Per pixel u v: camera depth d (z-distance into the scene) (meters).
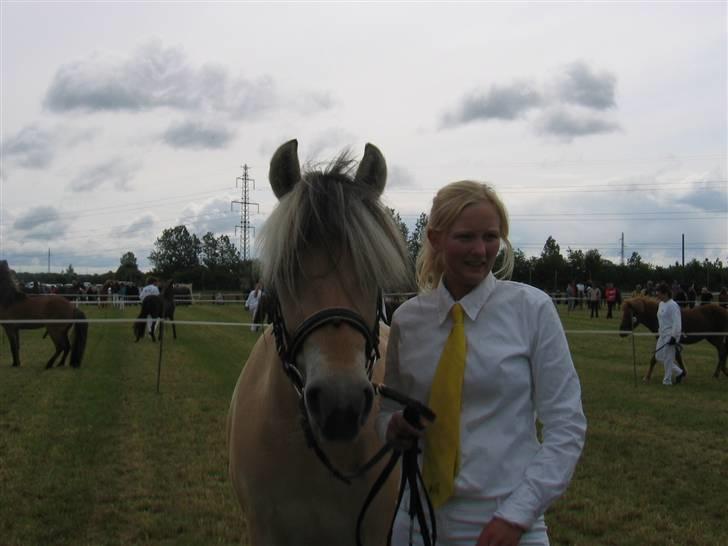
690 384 11.10
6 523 4.62
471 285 2.03
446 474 1.95
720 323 12.18
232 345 16.17
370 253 2.12
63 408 8.36
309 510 2.49
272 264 2.20
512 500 1.79
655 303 14.40
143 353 14.35
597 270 53.53
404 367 2.12
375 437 2.50
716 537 4.48
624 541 4.39
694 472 5.89
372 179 2.52
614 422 7.85
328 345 2.04
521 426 1.95
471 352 1.97
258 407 2.61
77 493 5.19
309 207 2.18
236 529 4.55
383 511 2.57
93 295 35.34
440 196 2.05
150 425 7.44
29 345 16.66
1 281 12.29
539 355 1.93
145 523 4.59
